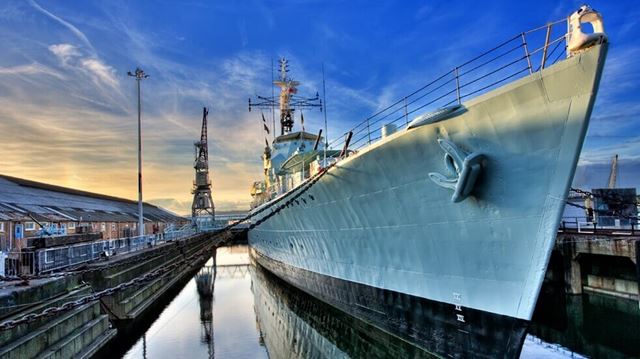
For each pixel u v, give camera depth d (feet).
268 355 36.01
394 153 25.49
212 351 37.60
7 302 23.63
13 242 55.26
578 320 47.93
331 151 48.42
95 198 118.73
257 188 92.17
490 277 22.66
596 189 65.72
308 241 44.34
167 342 40.93
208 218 143.54
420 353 28.73
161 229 132.77
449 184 22.16
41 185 95.76
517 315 21.47
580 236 57.82
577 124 17.57
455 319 25.17
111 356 36.68
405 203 26.68
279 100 83.05
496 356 22.90
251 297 68.03
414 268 27.91
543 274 20.08
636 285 52.31
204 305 61.52
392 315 30.91
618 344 38.63
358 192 30.81
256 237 84.94
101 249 50.42
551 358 30.40
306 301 50.37
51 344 26.09
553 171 18.83
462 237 23.53
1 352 20.94
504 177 20.47
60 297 29.58
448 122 21.79
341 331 40.19
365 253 33.27
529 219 20.07
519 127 19.24
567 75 17.19
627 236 52.44
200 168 147.33
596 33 16.33
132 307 44.39
